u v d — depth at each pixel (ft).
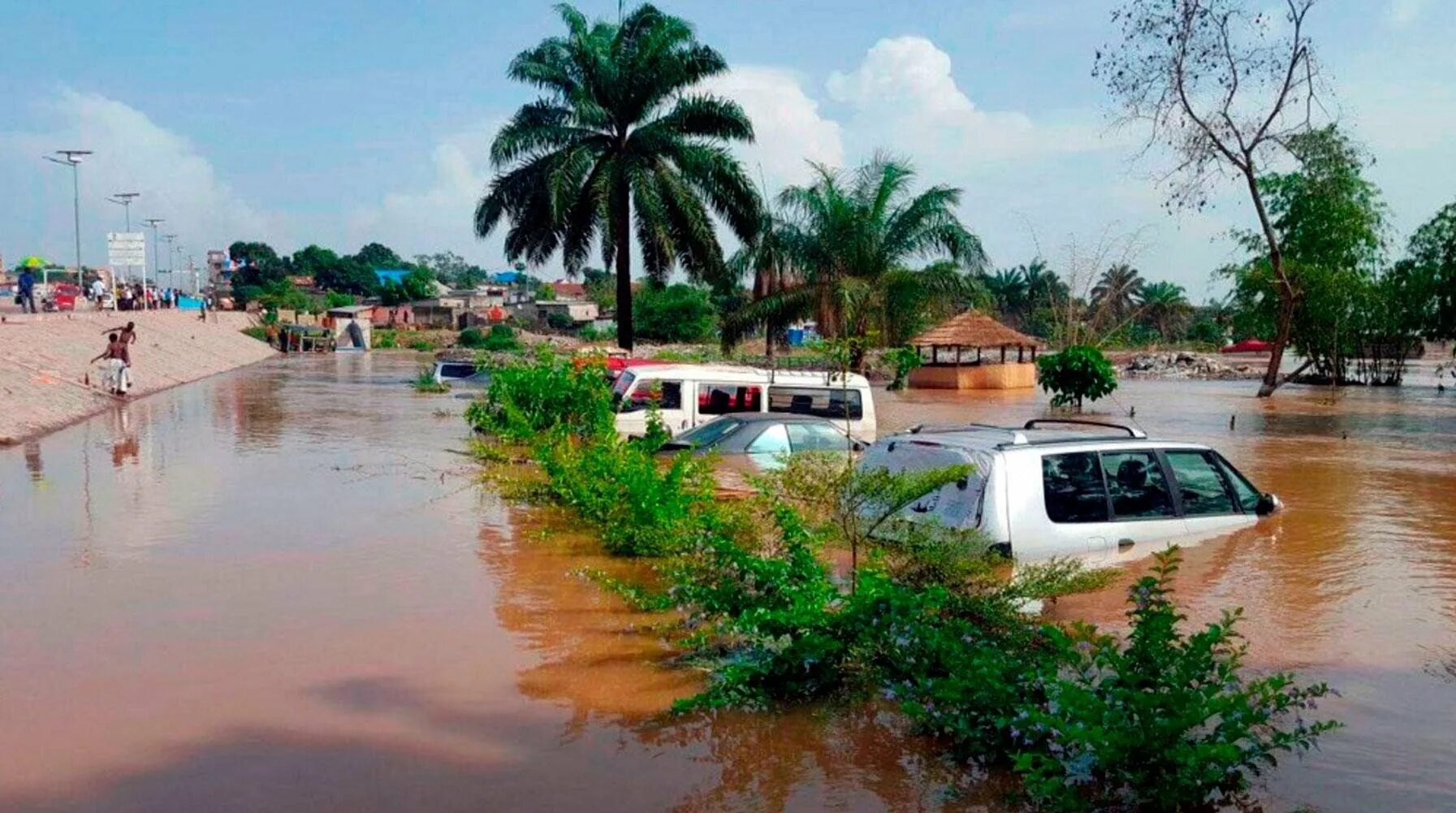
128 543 30.66
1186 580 24.49
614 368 65.36
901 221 125.70
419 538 31.58
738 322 124.57
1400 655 19.75
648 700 18.19
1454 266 114.93
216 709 17.69
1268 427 69.21
